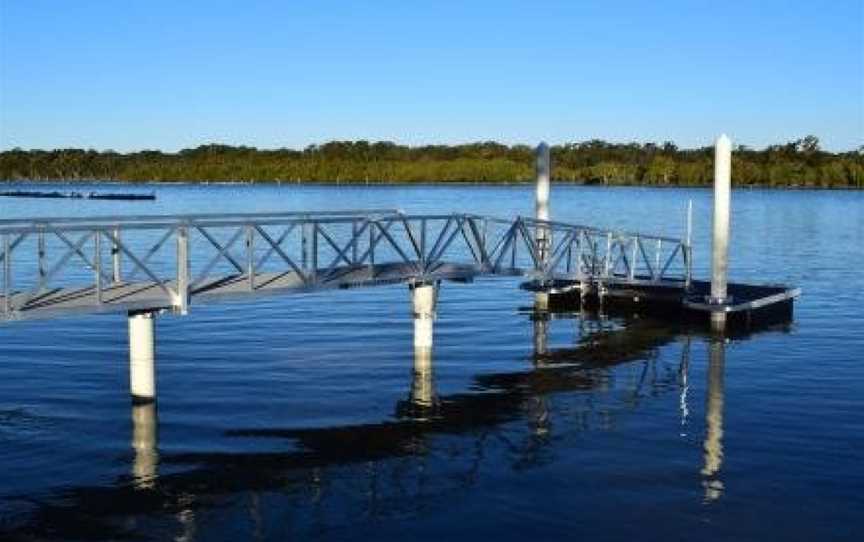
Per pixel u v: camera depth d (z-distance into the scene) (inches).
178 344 681.6
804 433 468.4
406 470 414.9
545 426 486.6
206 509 367.6
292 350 665.6
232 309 853.8
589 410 519.5
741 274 1178.0
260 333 731.4
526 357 660.7
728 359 652.7
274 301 909.2
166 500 375.9
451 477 406.0
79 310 454.6
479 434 470.9
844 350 682.2
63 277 1045.8
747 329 769.6
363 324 780.6
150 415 489.1
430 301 620.7
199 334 722.8
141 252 1381.6
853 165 4576.8
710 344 708.0
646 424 489.7
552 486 394.0
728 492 385.1
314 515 362.6
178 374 583.8
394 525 353.1
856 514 362.0
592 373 613.0
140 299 480.4
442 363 636.1
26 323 753.6
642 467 417.7
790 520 356.2
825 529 348.2
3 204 3110.2
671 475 406.3
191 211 2655.0
